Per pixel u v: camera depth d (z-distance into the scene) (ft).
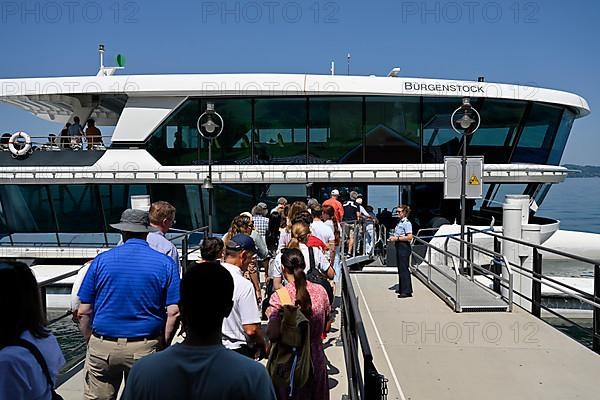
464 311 29.89
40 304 8.54
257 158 56.90
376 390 10.47
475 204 57.82
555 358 22.21
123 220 13.39
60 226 58.95
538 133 58.29
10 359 7.84
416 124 56.65
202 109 56.70
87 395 13.25
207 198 57.26
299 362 13.07
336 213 41.16
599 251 63.46
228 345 14.39
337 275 33.17
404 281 33.76
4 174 58.18
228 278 7.87
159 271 12.98
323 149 56.80
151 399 7.29
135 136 56.85
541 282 28.25
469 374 20.45
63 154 58.39
